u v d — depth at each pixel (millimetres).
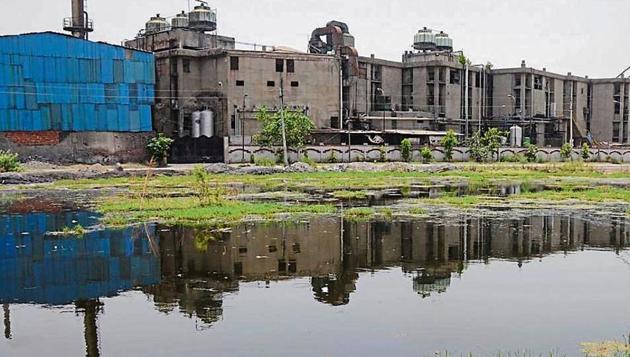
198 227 22156
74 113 59188
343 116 74688
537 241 19625
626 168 58156
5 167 48312
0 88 55750
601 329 10828
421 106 83312
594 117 102875
